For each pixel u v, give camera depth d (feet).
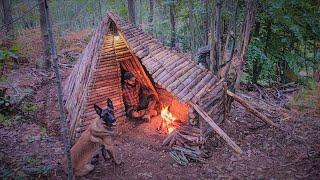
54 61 15.20
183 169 20.85
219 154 22.62
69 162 16.65
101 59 25.18
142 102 29.12
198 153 22.21
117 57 26.27
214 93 25.39
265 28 38.73
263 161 21.34
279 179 18.98
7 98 28.84
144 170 20.75
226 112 27.68
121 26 25.03
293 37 38.47
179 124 26.40
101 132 19.94
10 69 41.70
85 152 19.72
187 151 22.48
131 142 24.76
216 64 27.22
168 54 26.32
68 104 27.35
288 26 35.73
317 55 42.34
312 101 31.78
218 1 25.09
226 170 20.54
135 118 28.60
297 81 42.09
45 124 26.84
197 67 26.50
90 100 24.68
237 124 27.12
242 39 28.32
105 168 21.02
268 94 37.52
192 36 33.81
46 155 21.58
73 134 24.06
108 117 20.18
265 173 19.83
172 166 21.22
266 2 32.73
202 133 23.43
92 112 24.82
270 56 38.86
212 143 24.12
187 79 24.32
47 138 24.20
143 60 23.99
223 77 27.53
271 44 39.40
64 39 61.21
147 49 24.90
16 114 28.09
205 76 25.90
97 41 25.39
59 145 23.24
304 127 26.50
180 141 23.31
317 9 35.19
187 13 39.63
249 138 24.72
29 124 26.45
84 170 19.71
